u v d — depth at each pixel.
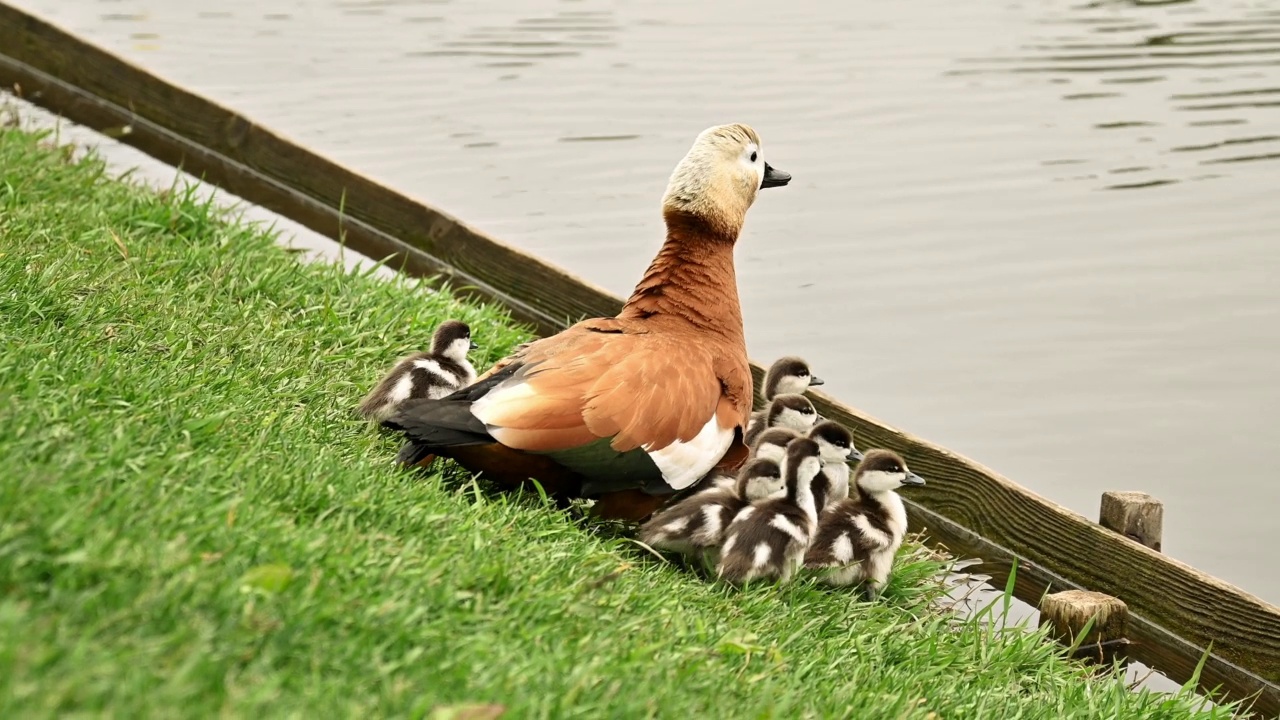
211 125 17.80
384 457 9.09
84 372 8.07
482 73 24.03
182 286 11.13
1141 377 15.25
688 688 6.66
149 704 4.81
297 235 16.05
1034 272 17.50
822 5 29.97
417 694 5.68
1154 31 27.91
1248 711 9.40
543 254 17.31
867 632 8.73
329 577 6.36
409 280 13.77
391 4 29.17
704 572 9.43
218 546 6.22
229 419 8.20
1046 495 13.04
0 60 20.08
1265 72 24.78
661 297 9.95
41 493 5.93
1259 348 15.85
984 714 7.93
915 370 15.25
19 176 13.04
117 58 18.70
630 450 9.00
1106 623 9.91
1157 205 19.42
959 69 25.08
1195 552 12.30
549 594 7.11
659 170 20.03
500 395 8.81
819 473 10.59
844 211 19.14
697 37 26.94
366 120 21.38
